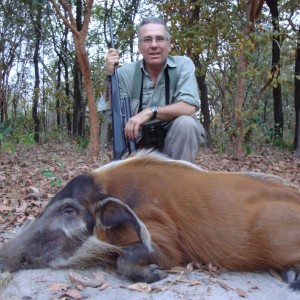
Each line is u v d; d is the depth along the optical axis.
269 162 4.34
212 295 1.25
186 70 1.94
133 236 1.35
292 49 4.33
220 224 1.38
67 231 1.38
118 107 1.82
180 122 1.85
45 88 10.22
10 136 5.47
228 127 5.19
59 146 5.92
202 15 5.31
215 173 1.49
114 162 1.48
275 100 7.24
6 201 2.24
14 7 7.08
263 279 1.36
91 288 1.27
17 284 1.28
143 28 1.90
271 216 1.35
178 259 1.40
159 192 1.40
